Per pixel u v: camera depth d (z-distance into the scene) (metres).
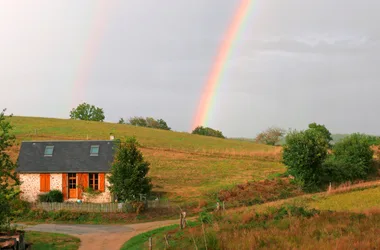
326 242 18.48
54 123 95.69
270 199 45.16
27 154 48.78
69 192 46.19
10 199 26.59
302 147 50.38
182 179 56.78
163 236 26.84
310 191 49.06
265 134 113.00
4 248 24.03
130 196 41.44
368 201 35.47
